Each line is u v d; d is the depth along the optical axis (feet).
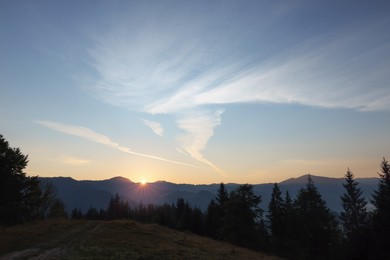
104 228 130.00
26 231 122.21
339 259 171.12
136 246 101.24
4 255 84.02
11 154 185.26
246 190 179.73
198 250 107.45
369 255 145.48
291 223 213.87
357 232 161.27
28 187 198.70
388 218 145.48
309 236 202.28
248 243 170.71
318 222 210.18
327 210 220.64
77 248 91.61
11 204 183.01
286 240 206.59
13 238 107.86
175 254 95.35
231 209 177.58
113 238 111.45
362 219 264.31
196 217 260.62
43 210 237.86
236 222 174.40
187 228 256.32
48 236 111.65
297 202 229.25
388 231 142.10
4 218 178.60
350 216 278.87
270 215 235.20
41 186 239.30
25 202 196.65
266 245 195.52
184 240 127.54
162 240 118.93
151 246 104.01
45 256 81.71
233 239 171.42
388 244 140.05
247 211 175.22
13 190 184.03
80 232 120.16
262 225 216.95
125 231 127.54
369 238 148.66
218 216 248.93
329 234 204.54
